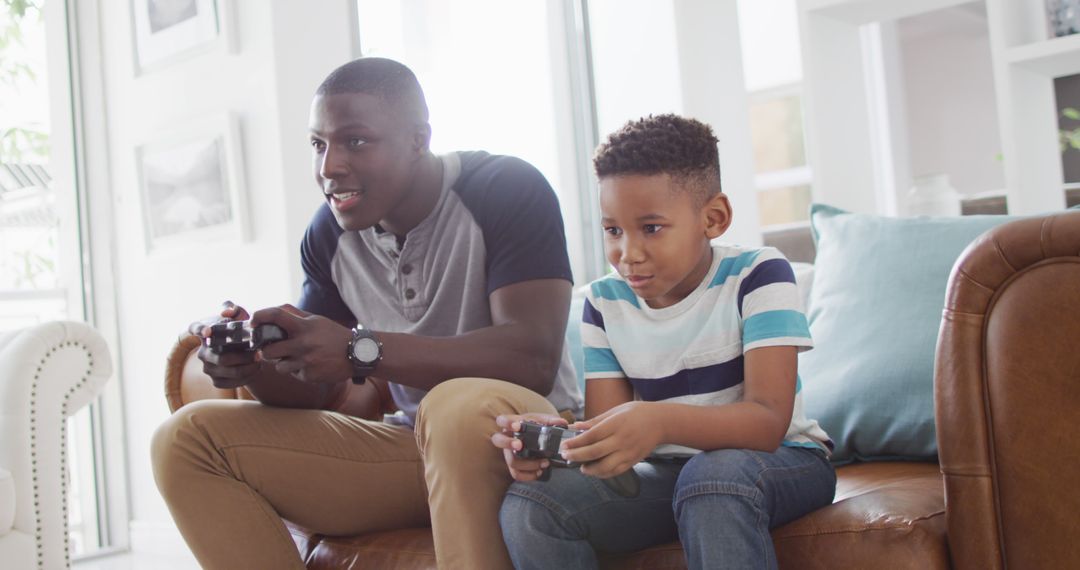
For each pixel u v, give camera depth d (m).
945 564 1.08
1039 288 1.05
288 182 2.88
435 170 1.49
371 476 1.43
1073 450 1.03
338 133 1.39
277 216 2.91
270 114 2.91
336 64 2.98
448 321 1.50
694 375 1.22
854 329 1.67
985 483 1.07
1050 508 1.04
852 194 2.57
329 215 1.61
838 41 2.57
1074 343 1.03
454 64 3.35
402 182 1.43
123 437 3.62
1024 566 1.05
